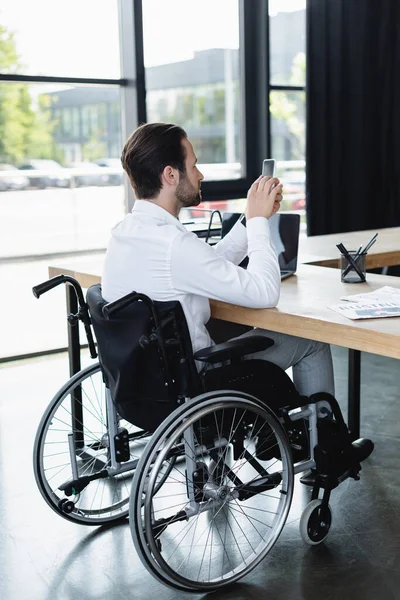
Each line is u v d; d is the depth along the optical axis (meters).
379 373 3.85
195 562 2.10
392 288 2.23
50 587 2.01
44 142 4.32
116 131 4.56
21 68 4.14
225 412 1.98
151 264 1.91
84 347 4.50
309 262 2.87
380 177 5.38
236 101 4.96
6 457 2.88
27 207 4.36
